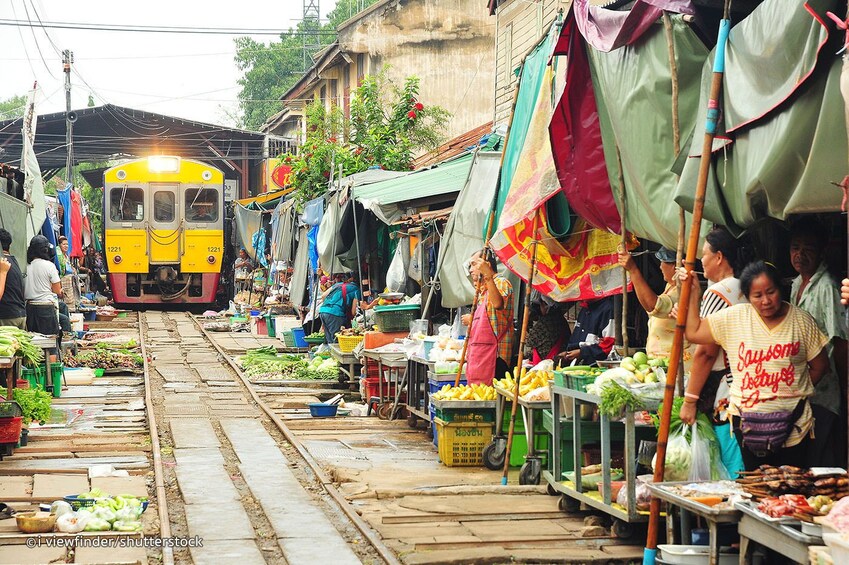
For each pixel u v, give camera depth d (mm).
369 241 16672
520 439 9023
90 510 6750
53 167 40031
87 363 16625
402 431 11227
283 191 27797
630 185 6824
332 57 29750
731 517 4809
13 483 8102
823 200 4723
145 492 7812
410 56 27438
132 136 38812
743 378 5414
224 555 6137
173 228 28969
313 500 7773
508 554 6012
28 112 15430
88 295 28797
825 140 4668
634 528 6402
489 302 9453
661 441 5531
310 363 16438
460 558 5922
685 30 6035
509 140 9383
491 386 9297
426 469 8906
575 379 6711
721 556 5086
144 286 29188
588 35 6941
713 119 5355
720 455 5902
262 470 8922
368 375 12906
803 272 5855
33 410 9867
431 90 27203
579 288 9008
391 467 8992
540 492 7781
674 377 5504
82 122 37406
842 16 4598
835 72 4617
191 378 15961
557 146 7566
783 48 4922
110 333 22641
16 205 13688
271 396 13953
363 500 7672
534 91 8977
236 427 11398
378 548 6234
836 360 5691
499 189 9344
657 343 6707
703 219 6082
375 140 21719
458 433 9023
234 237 32094
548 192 8086
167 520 6867
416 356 11008
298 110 37781
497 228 8734
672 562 5156
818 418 5496
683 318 5449
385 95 27297
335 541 6492
